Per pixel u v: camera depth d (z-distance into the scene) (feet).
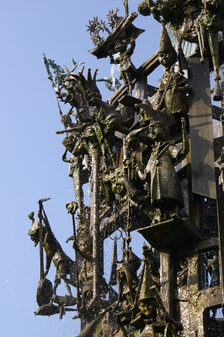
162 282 144.97
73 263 176.04
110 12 173.58
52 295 174.60
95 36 172.55
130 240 151.33
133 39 171.42
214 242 144.25
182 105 151.02
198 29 152.25
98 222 169.99
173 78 152.66
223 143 151.23
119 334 155.53
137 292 143.54
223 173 142.41
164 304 143.33
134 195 151.64
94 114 165.58
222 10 151.43
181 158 147.95
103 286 166.09
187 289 144.05
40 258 176.24
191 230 144.05
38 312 173.27
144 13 162.61
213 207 161.99
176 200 144.25
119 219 169.48
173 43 163.73
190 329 141.69
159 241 145.89
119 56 173.06
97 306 164.45
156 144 148.15
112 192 162.71
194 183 147.02
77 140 184.34
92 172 175.22
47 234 176.55
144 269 142.10
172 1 155.33
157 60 167.43
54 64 184.75
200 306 141.69
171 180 144.66
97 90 166.20
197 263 144.77
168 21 158.20
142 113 151.84
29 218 179.32
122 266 148.97
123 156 163.22
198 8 154.20
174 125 151.02
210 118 150.82
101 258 172.45
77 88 168.14
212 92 156.35
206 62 153.48
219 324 144.25
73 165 187.01
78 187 185.06
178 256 146.61
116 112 164.14
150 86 171.12
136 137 150.51
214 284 155.22
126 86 172.55
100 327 162.81
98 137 165.37
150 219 157.28
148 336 139.23
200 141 149.38
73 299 172.96
